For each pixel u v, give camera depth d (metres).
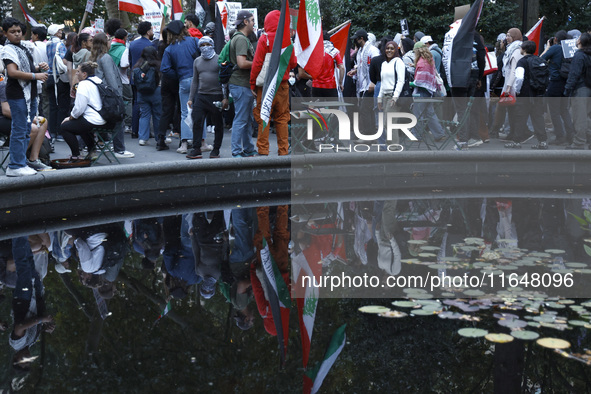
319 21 10.44
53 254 6.19
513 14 19.97
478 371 3.59
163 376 3.67
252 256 6.15
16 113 7.98
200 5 14.37
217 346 4.09
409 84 11.54
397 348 3.90
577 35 12.99
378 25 19.39
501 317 4.24
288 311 4.65
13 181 7.98
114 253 6.24
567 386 3.38
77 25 29.44
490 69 12.40
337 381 3.55
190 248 6.44
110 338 4.22
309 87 11.29
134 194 9.10
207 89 9.98
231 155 10.62
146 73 11.01
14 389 3.49
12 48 7.82
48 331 4.34
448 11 18.89
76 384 3.57
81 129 9.32
